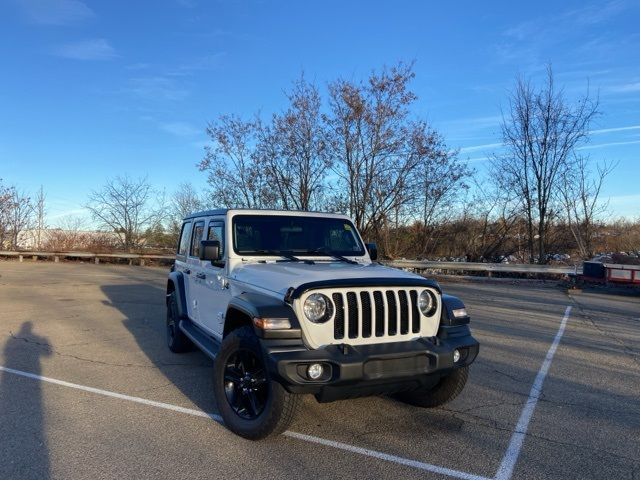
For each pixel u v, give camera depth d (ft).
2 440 13.34
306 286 12.54
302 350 12.17
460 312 14.26
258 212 18.10
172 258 88.99
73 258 99.19
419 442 13.53
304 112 69.82
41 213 113.70
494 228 75.51
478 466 12.21
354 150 68.13
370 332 12.98
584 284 53.31
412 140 67.26
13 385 18.22
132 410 15.79
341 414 15.46
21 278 61.93
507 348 25.18
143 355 23.07
